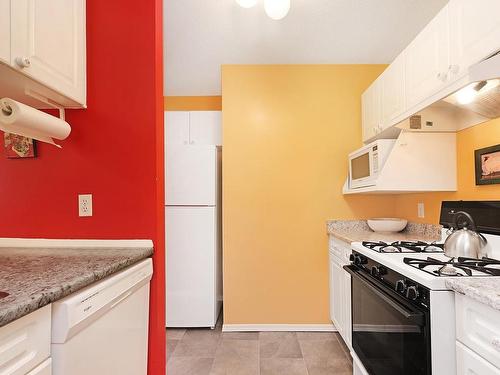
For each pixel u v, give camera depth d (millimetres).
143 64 1521
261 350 2436
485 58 1216
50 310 817
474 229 1562
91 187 1518
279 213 2869
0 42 992
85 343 942
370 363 1654
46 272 988
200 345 2539
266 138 2895
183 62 2836
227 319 2832
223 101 2893
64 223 1514
